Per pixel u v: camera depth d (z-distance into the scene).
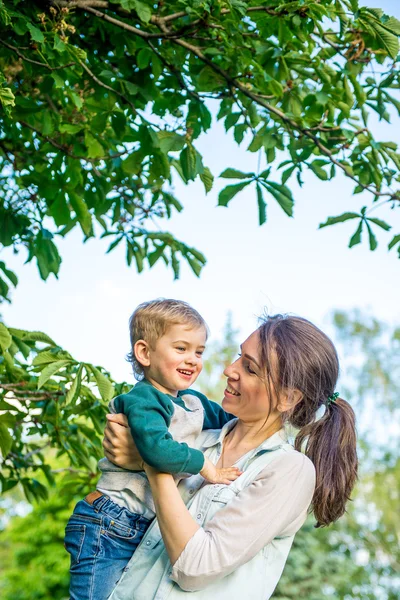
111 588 2.04
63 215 3.47
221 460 2.13
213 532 1.84
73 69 3.13
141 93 3.24
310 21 3.15
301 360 2.03
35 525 12.48
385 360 15.66
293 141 3.38
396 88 3.38
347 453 2.14
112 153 3.80
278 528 1.89
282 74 3.34
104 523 2.09
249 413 2.08
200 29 3.28
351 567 10.49
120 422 2.04
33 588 12.22
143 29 3.47
